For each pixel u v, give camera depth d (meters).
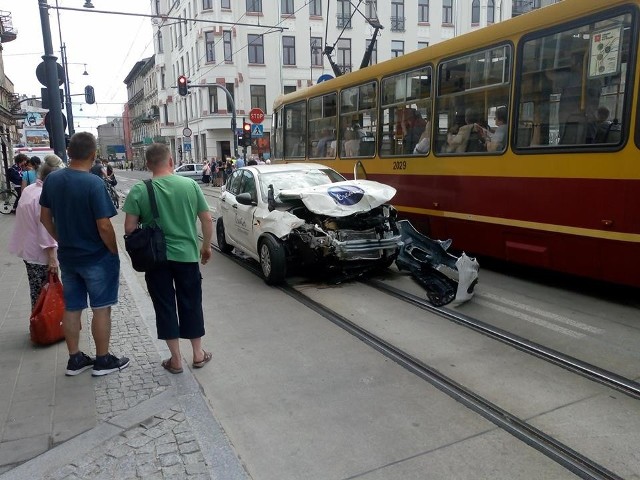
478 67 7.78
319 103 12.61
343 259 7.41
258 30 40.62
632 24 5.68
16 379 4.53
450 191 8.45
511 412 3.96
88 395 4.23
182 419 3.86
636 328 5.64
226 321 6.22
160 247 4.31
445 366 4.80
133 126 92.75
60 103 9.97
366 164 10.66
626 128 5.77
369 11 41.47
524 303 6.57
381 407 4.09
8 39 30.20
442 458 3.40
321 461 3.40
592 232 6.21
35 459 3.38
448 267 7.34
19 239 5.32
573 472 3.22
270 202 8.05
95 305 4.48
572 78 6.37
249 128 24.38
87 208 4.34
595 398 4.14
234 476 3.21
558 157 6.55
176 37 51.91
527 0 43.78
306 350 5.28
